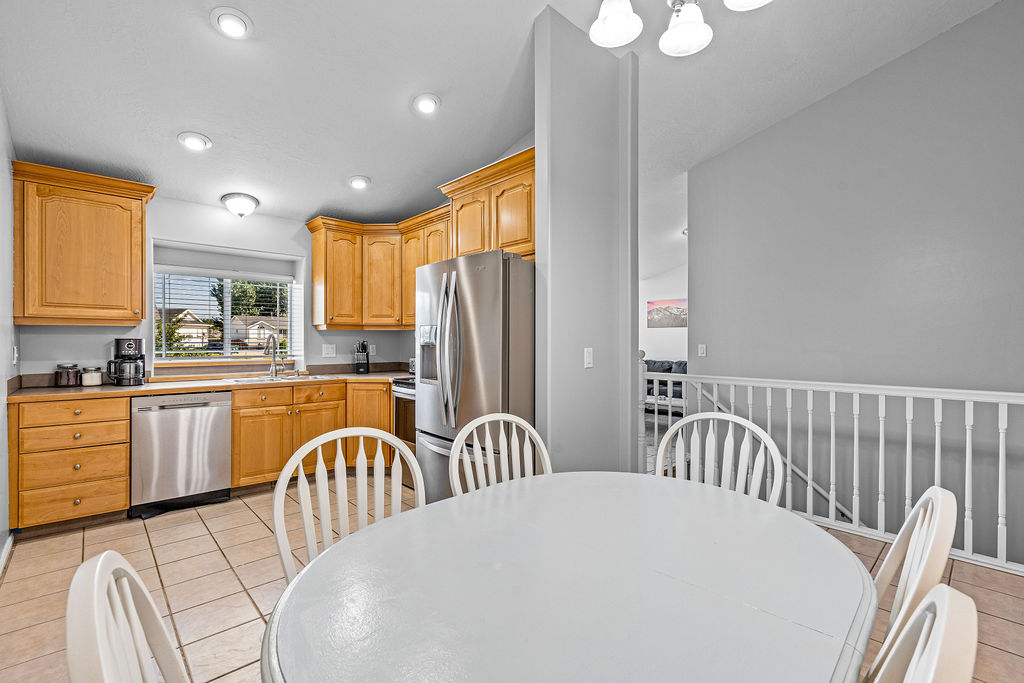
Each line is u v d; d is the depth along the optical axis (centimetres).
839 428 337
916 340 295
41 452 277
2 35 218
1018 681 158
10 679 165
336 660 72
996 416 266
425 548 111
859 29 276
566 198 245
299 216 431
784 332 365
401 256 443
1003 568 226
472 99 303
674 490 154
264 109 294
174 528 292
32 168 287
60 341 332
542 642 77
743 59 294
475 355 252
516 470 185
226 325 421
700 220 432
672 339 868
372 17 234
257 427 360
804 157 350
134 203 330
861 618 84
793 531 121
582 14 244
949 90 280
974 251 272
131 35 230
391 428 408
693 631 80
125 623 61
